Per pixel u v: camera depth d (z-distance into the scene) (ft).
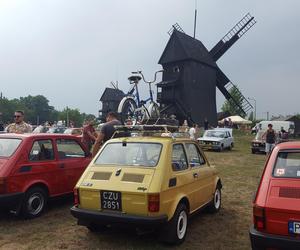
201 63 163.63
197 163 25.18
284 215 15.72
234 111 195.21
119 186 19.67
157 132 24.85
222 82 184.14
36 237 21.62
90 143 43.83
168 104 161.17
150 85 47.32
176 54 159.84
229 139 97.14
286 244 15.39
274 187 16.74
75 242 20.89
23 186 24.32
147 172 19.93
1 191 23.21
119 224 19.48
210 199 26.53
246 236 22.43
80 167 29.17
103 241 21.06
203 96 164.76
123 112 43.32
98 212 19.80
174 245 20.44
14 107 367.25
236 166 58.39
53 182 26.63
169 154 21.09
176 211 20.26
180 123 156.87
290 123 142.82
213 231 23.26
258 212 16.28
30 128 34.47
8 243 20.67
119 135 26.21
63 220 24.93
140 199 19.06
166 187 19.66
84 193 20.49
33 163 25.23
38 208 25.66
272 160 18.21
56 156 27.30
